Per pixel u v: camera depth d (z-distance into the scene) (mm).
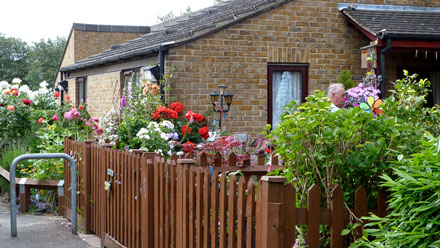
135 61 12266
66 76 18891
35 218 8648
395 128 3652
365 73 11117
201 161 5926
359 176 3727
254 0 13070
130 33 24125
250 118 10852
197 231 4262
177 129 9805
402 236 2990
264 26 10867
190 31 10531
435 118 4289
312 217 3361
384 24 10617
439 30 10422
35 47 52062
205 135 8297
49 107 16828
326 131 3516
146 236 5398
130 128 8484
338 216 3428
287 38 10984
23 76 57406
